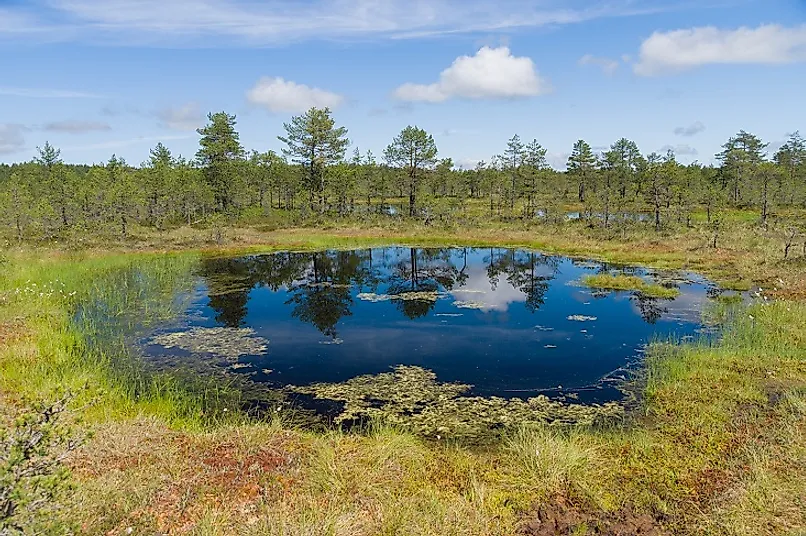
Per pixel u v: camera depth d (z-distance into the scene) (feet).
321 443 23.29
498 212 145.07
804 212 131.75
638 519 17.78
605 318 48.32
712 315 47.01
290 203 159.53
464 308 53.26
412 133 139.33
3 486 11.28
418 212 136.98
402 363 36.65
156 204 115.14
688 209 117.19
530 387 32.09
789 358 33.32
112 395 27.76
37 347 33.81
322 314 50.93
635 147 202.59
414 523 17.16
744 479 19.79
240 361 36.94
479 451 23.93
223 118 134.00
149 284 61.41
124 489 18.25
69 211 101.45
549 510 18.35
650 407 28.12
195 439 23.26
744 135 175.22
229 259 84.43
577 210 167.02
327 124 137.59
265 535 15.93
